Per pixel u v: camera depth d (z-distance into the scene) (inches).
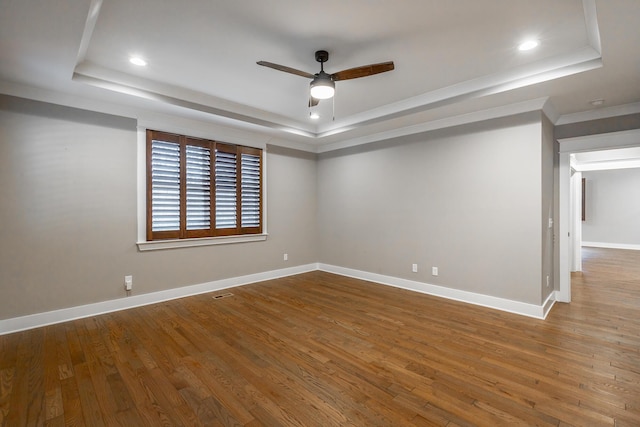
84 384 82.4
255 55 107.5
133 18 85.4
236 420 68.9
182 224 161.6
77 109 130.4
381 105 161.0
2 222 114.9
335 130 192.1
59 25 78.5
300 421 68.6
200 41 98.2
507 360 95.1
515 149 137.3
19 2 68.7
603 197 346.3
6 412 71.0
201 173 169.2
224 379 85.3
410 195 176.7
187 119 160.1
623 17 74.4
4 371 88.6
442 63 113.7
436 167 164.9
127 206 144.1
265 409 72.7
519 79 117.3
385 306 147.8
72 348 103.2
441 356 98.0
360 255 205.2
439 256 164.4
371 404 74.4
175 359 96.3
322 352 101.1
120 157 141.8
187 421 68.5
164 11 82.2
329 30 92.4
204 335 114.3
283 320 129.6
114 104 137.5
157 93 134.0
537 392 78.6
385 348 103.9
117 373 87.9
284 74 123.2
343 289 178.5
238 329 120.1
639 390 79.0
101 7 79.8
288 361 95.2
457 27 90.8
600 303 150.3
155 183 152.5
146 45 100.6
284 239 212.5
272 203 205.3
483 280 147.9
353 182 208.5
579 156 214.2
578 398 75.9
